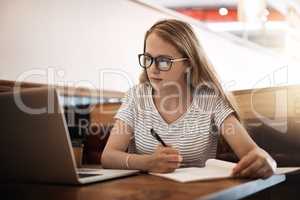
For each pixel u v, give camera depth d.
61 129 0.93
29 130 0.98
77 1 2.20
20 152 1.02
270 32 4.63
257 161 0.96
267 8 4.80
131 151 1.46
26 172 1.02
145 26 2.70
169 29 1.37
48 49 2.01
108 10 2.41
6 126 1.01
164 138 1.40
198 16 3.38
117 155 1.25
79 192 0.85
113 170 1.18
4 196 0.87
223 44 3.48
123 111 1.49
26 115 0.97
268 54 4.40
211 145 1.42
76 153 1.41
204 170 1.09
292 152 1.53
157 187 0.86
